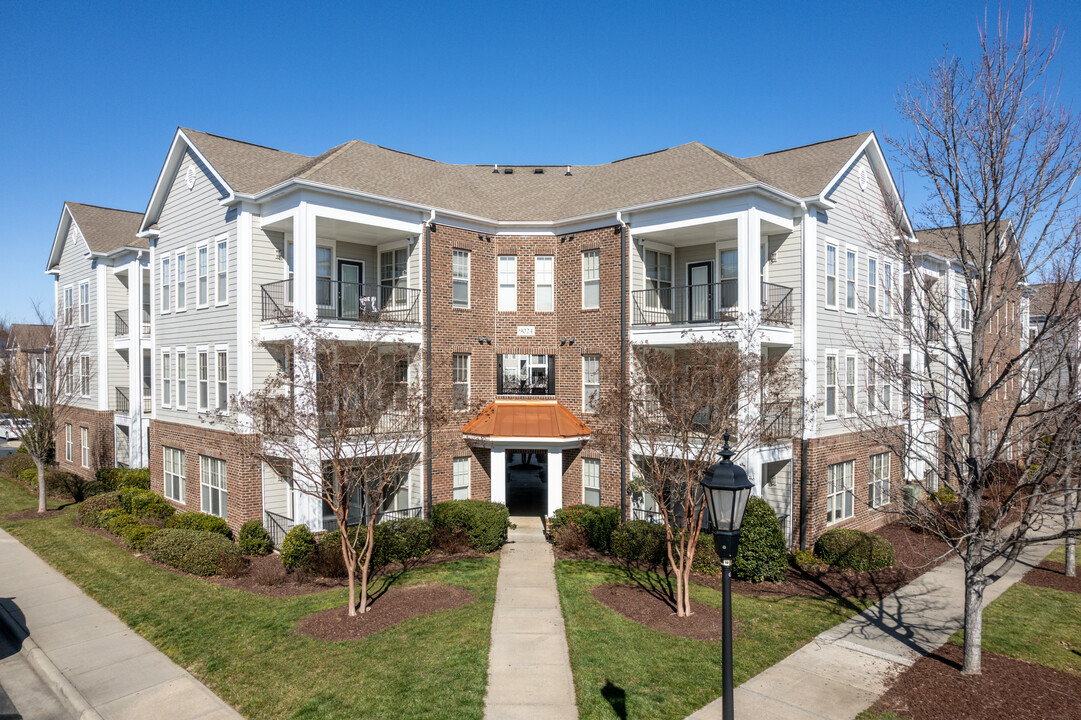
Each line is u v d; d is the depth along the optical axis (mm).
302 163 21188
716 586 14984
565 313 20859
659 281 20188
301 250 16453
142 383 26297
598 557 17203
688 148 20719
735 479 7105
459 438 20125
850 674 10578
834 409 18703
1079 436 9906
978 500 10688
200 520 18016
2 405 33812
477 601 13570
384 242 20328
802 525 17438
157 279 22375
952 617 13289
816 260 17859
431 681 9984
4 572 16078
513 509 23609
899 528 20859
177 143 20422
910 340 12281
